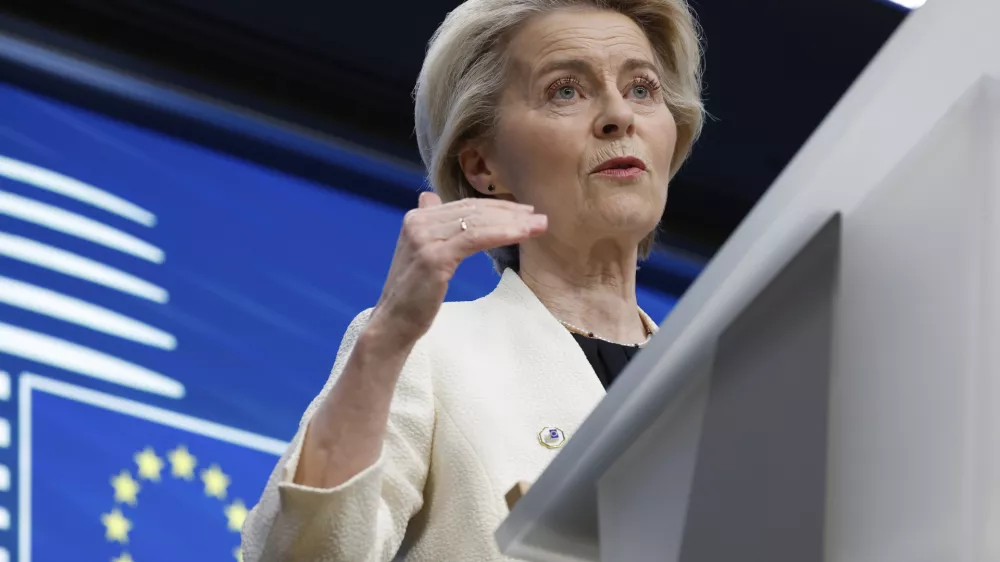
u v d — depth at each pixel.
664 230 8.12
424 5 6.83
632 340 3.58
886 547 1.50
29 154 6.09
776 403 1.63
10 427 5.38
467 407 2.98
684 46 3.91
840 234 1.62
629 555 1.79
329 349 6.47
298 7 6.77
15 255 5.76
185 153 6.55
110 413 5.64
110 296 5.94
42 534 5.25
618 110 3.50
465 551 2.82
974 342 1.45
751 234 1.63
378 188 7.05
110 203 6.19
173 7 6.61
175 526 5.57
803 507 1.58
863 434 1.54
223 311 6.26
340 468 2.55
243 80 6.85
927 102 1.53
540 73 3.62
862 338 1.56
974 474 1.43
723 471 1.68
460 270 6.85
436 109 3.87
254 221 6.59
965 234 1.48
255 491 5.86
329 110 7.05
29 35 6.33
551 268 3.59
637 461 1.79
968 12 1.47
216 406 5.99
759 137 7.92
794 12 7.22
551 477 1.83
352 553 2.52
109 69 6.45
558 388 3.09
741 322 1.70
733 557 1.65
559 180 3.53
